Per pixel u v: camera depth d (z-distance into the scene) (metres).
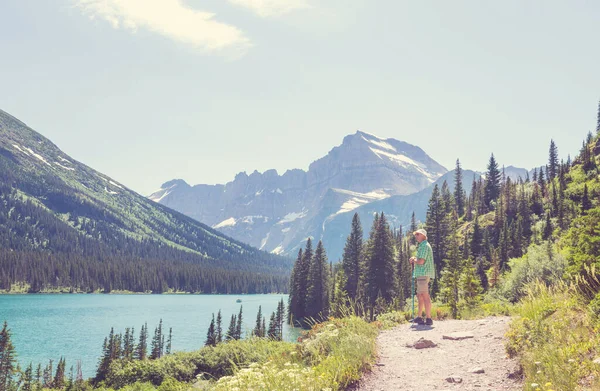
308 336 10.20
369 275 71.50
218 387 7.08
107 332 102.12
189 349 78.94
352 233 88.88
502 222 104.81
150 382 28.86
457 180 151.25
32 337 94.56
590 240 12.56
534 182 135.88
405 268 79.00
